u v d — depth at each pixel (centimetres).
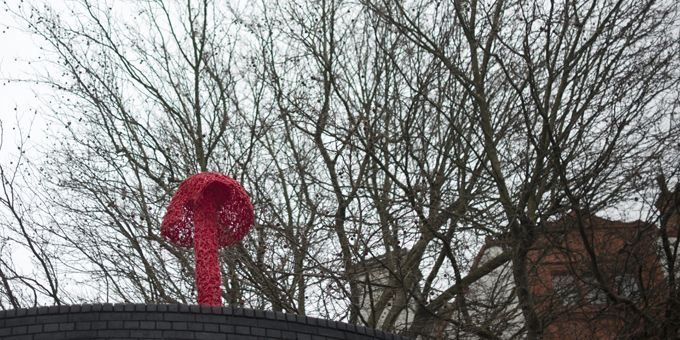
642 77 1570
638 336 1474
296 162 1866
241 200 955
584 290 1664
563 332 1666
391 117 1812
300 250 1612
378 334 892
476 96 1594
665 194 1533
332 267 1655
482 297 1861
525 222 1469
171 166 1914
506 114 1723
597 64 1552
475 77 1612
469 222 1588
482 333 1495
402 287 1491
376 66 1861
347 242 1606
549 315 1589
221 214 970
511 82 1459
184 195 952
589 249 1405
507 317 1579
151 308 804
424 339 1647
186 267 1770
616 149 1569
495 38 1717
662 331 1459
